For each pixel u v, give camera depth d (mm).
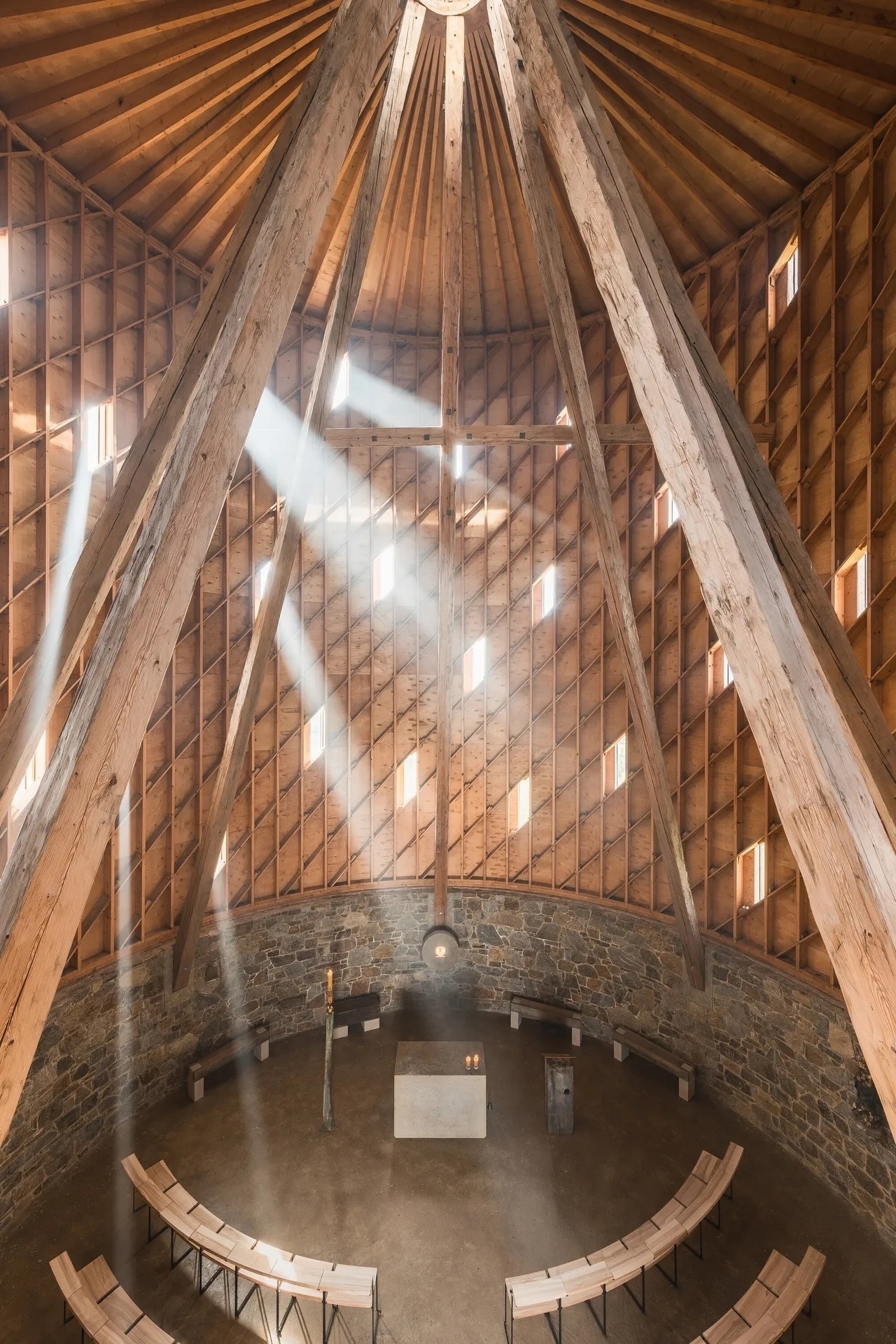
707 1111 10922
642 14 7602
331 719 13484
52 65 7621
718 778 11258
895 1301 7598
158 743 11117
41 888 3109
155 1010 11133
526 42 4258
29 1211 8844
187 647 11500
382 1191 9273
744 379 10523
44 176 8711
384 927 14008
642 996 12445
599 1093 11391
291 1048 12711
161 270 10719
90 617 4289
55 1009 9531
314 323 12797
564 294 8242
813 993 9641
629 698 10008
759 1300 6766
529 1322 7422
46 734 9172
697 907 11633
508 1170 9664
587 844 13383
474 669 14156
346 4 3912
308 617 13164
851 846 2701
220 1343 7191
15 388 8562
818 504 9453
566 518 13359
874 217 8391
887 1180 8508
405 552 13812
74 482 9312
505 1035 13180
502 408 13789
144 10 7211
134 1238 8438
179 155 9086
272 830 13031
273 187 4449
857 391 8805
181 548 3414
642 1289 7566
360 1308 7590
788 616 3029
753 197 9734
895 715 8266
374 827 13953
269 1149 10094
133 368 10383
